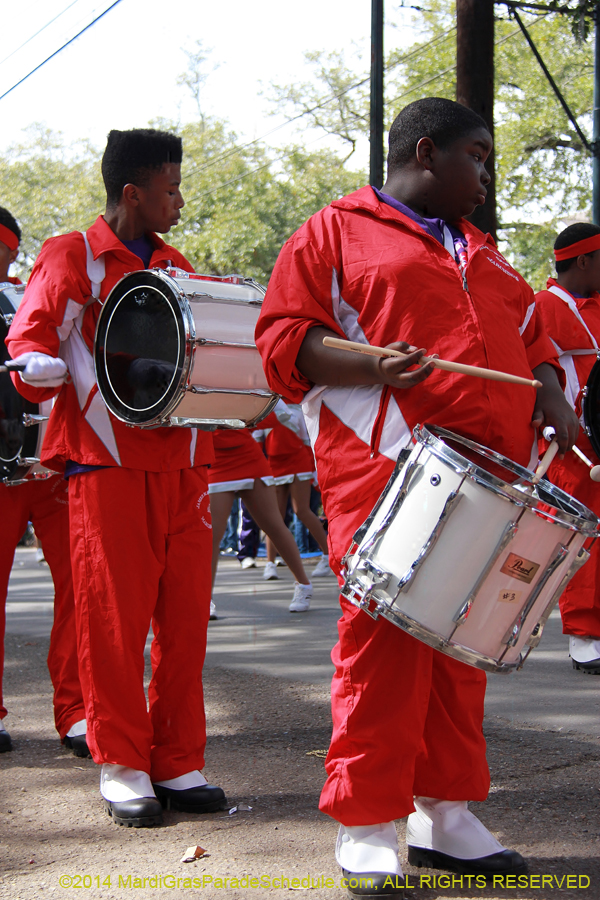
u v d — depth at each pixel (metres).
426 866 2.55
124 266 3.11
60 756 3.57
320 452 2.48
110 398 2.97
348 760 2.36
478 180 2.54
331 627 6.21
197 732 3.03
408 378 2.21
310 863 2.54
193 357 2.84
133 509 2.98
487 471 2.20
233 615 6.80
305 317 2.43
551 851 2.60
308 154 26.83
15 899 2.34
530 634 2.31
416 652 2.35
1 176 31.50
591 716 3.97
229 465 6.21
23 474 3.49
